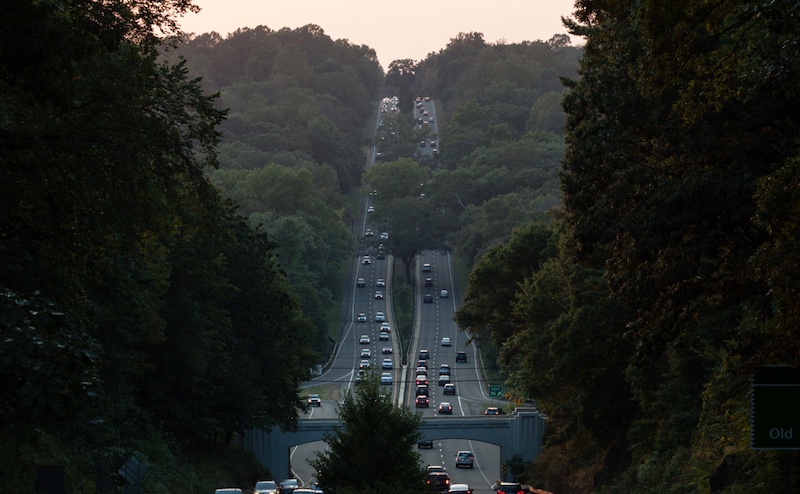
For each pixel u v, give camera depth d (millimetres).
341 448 158000
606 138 106562
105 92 86500
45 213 86375
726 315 144875
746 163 94000
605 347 178500
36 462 122625
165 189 94062
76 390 49125
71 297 89250
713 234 100812
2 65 74812
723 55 78438
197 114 93875
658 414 173625
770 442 49844
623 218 105250
